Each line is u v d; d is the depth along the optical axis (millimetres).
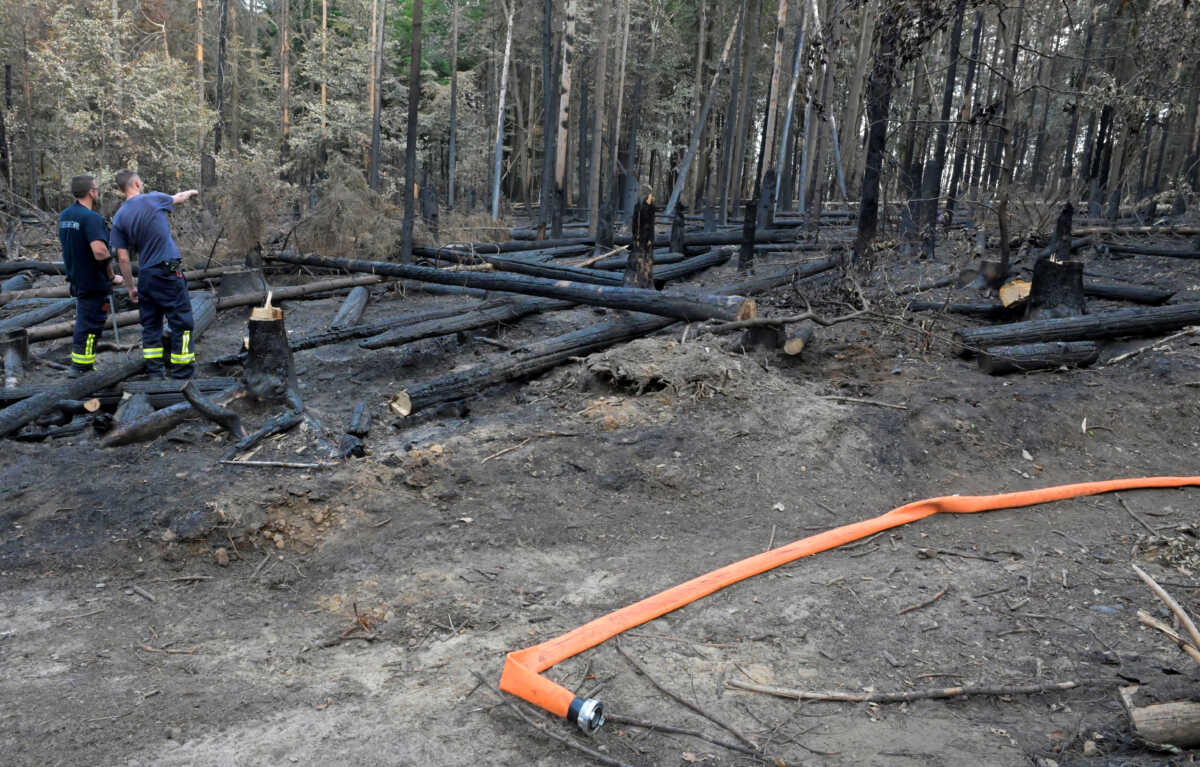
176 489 4457
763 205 18062
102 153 19906
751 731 2664
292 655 3176
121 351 7766
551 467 5051
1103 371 7055
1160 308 7688
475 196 29172
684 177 23797
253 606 3582
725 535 4441
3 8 21172
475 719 2727
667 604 3520
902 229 12812
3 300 9305
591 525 4484
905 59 9695
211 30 31703
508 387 6691
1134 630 3338
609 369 6152
